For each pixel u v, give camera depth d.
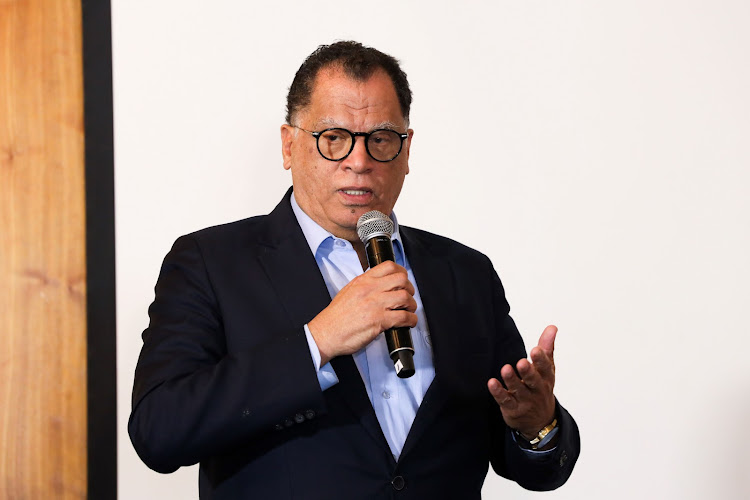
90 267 4.37
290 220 3.14
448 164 4.83
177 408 2.63
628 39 5.01
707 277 4.99
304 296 2.93
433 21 4.86
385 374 2.95
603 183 4.95
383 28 4.81
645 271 4.95
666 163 5.00
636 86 5.00
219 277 2.95
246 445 2.80
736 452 4.94
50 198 4.37
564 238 4.90
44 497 4.27
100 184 4.41
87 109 4.42
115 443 4.33
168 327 2.88
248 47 4.64
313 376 2.63
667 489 4.89
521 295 4.84
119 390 4.38
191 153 4.55
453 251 3.44
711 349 4.97
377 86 3.00
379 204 3.04
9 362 4.28
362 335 2.65
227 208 4.58
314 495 2.70
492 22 4.91
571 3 4.98
